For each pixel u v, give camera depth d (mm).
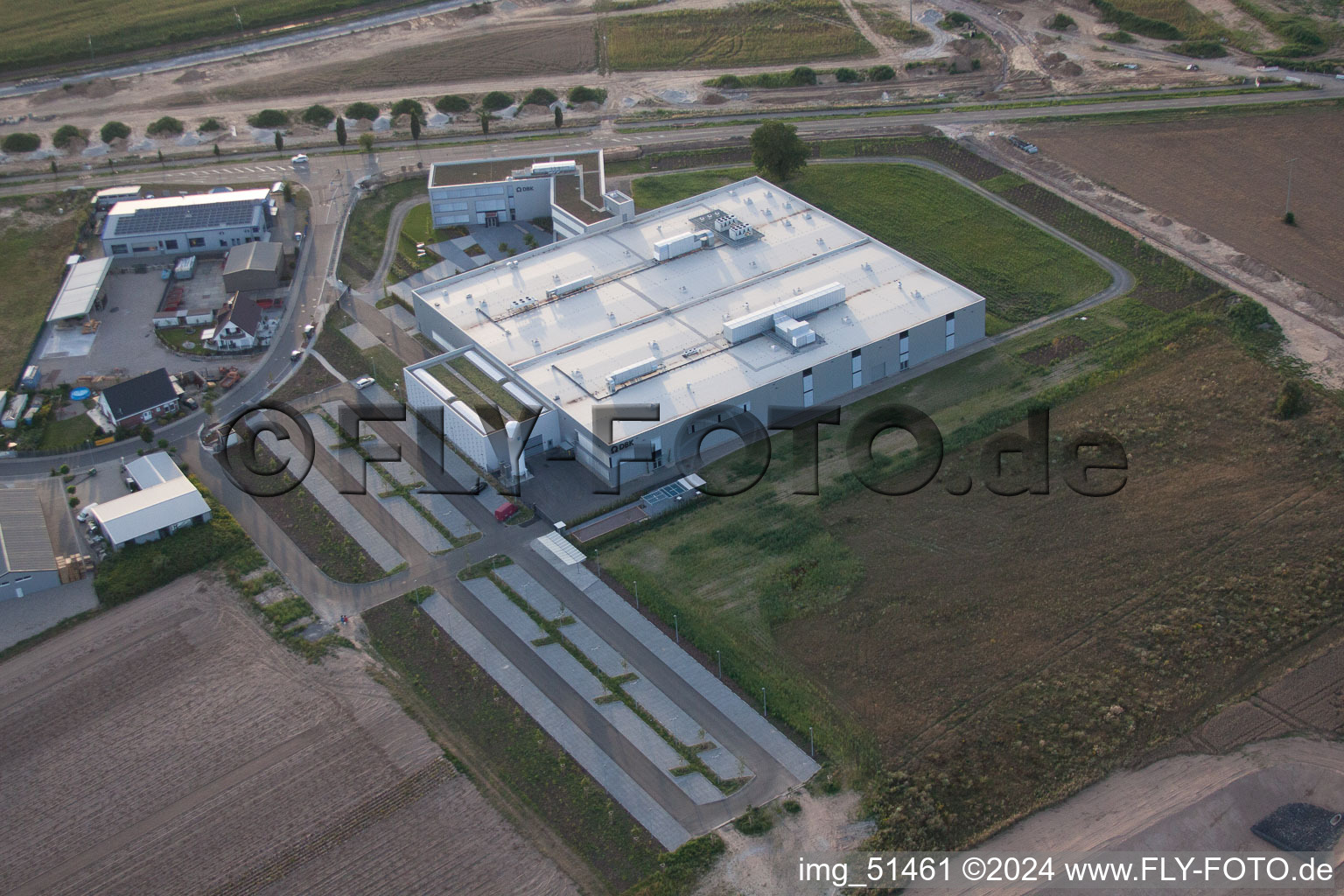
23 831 105875
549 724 113875
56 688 120188
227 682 120188
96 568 134250
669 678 117938
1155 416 150750
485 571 132000
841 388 157625
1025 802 104500
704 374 151875
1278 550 128875
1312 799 103750
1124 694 113625
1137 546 130750
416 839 103750
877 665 118062
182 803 107812
